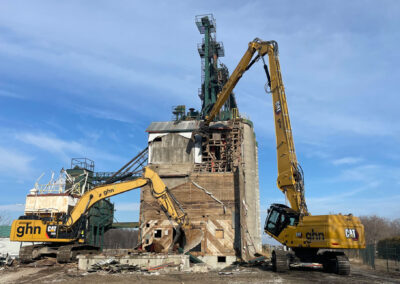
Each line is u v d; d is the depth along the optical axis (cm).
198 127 3722
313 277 1764
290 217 2098
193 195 3250
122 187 2741
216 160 3519
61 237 2747
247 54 2789
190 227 2728
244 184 3575
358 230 1864
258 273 1975
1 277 2070
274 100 2334
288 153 2155
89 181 4284
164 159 3641
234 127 3600
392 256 3103
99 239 4366
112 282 1658
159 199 2655
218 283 1585
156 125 3878
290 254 2088
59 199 3406
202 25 4700
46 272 2180
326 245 1830
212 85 4531
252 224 3506
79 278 1800
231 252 3006
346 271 1873
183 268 2202
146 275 1917
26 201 3412
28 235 2725
